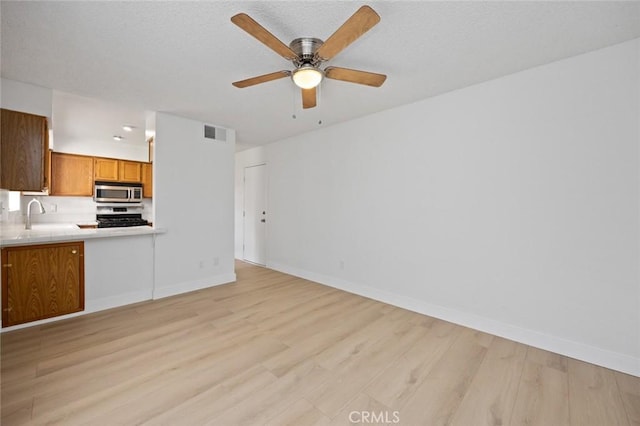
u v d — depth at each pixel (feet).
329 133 13.17
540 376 6.41
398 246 10.69
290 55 5.94
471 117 8.80
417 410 5.36
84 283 9.61
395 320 9.39
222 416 5.10
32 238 8.41
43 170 8.63
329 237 13.26
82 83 8.55
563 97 7.26
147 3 5.18
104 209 16.31
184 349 7.36
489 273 8.53
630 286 6.50
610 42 6.48
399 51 6.84
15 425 4.77
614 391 5.92
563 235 7.31
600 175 6.81
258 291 12.32
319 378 6.25
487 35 6.20
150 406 5.31
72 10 5.35
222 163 13.26
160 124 11.28
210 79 8.34
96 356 6.96
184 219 12.03
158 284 11.32
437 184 9.60
